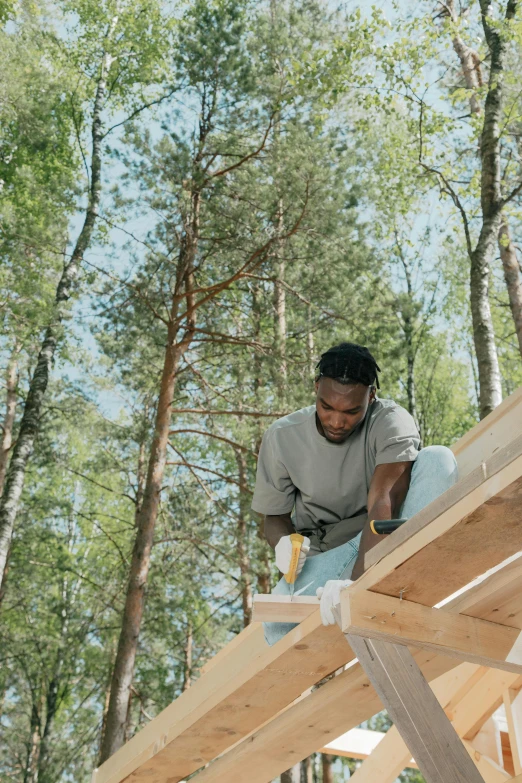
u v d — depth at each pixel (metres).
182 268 11.78
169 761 2.63
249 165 12.87
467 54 12.83
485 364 8.41
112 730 9.19
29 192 15.66
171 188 11.55
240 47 12.39
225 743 2.50
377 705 2.11
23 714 17.11
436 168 12.37
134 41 19.25
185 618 16.34
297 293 11.96
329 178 11.73
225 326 12.54
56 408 14.19
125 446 13.53
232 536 12.66
